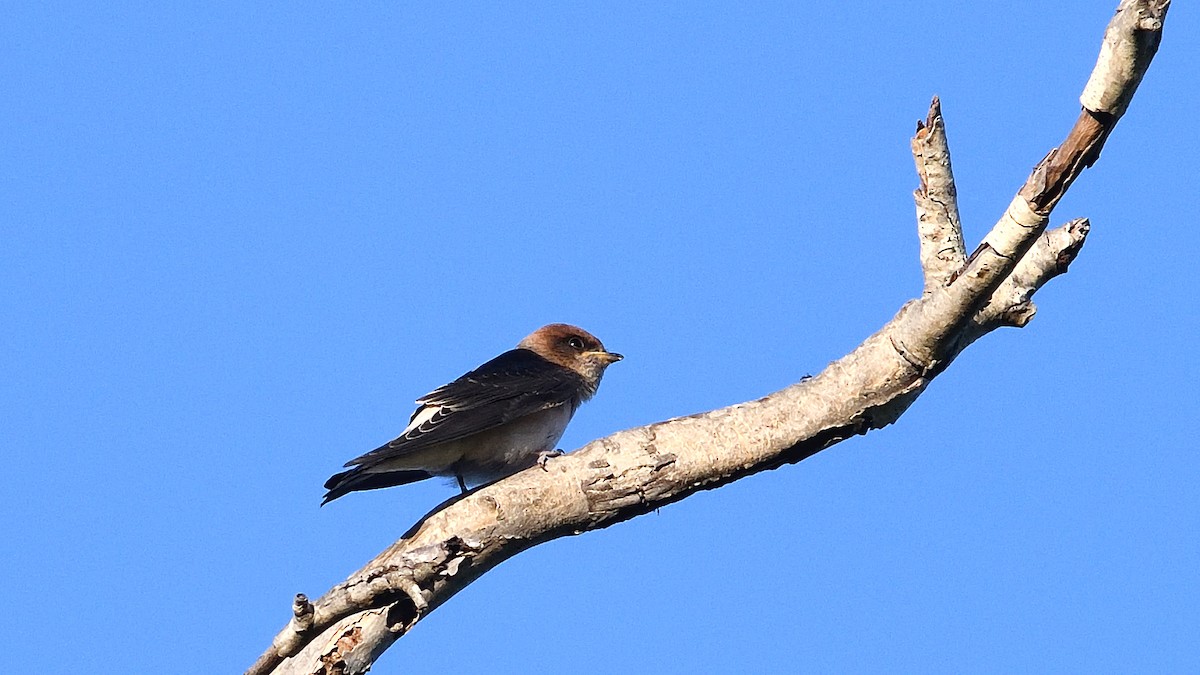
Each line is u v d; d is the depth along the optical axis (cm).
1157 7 968
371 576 1065
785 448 1245
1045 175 1079
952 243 1200
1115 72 1009
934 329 1194
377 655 1184
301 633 1062
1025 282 1255
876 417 1251
